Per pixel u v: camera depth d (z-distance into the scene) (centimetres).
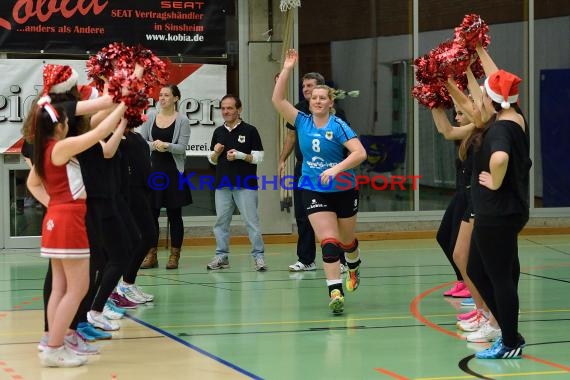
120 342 795
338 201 922
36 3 1518
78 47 1538
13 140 1510
